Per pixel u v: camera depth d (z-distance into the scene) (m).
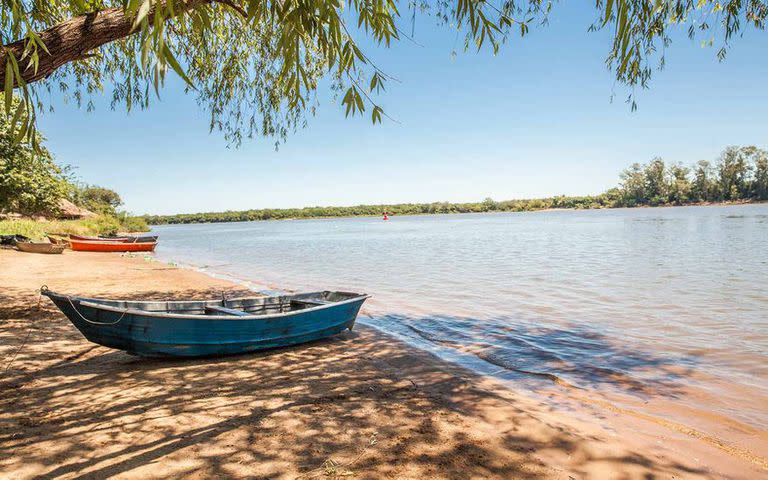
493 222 91.69
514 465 4.02
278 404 5.33
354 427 4.72
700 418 5.20
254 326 7.44
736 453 4.36
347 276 19.12
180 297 13.66
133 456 3.92
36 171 27.36
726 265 19.48
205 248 40.91
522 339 8.84
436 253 29.28
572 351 8.01
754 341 8.47
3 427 4.41
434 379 6.48
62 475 3.56
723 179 136.38
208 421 4.75
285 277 19.03
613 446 4.44
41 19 5.31
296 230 84.44
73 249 31.23
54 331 8.57
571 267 20.30
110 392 5.58
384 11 3.37
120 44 7.05
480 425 4.86
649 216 88.25
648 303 12.28
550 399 5.78
